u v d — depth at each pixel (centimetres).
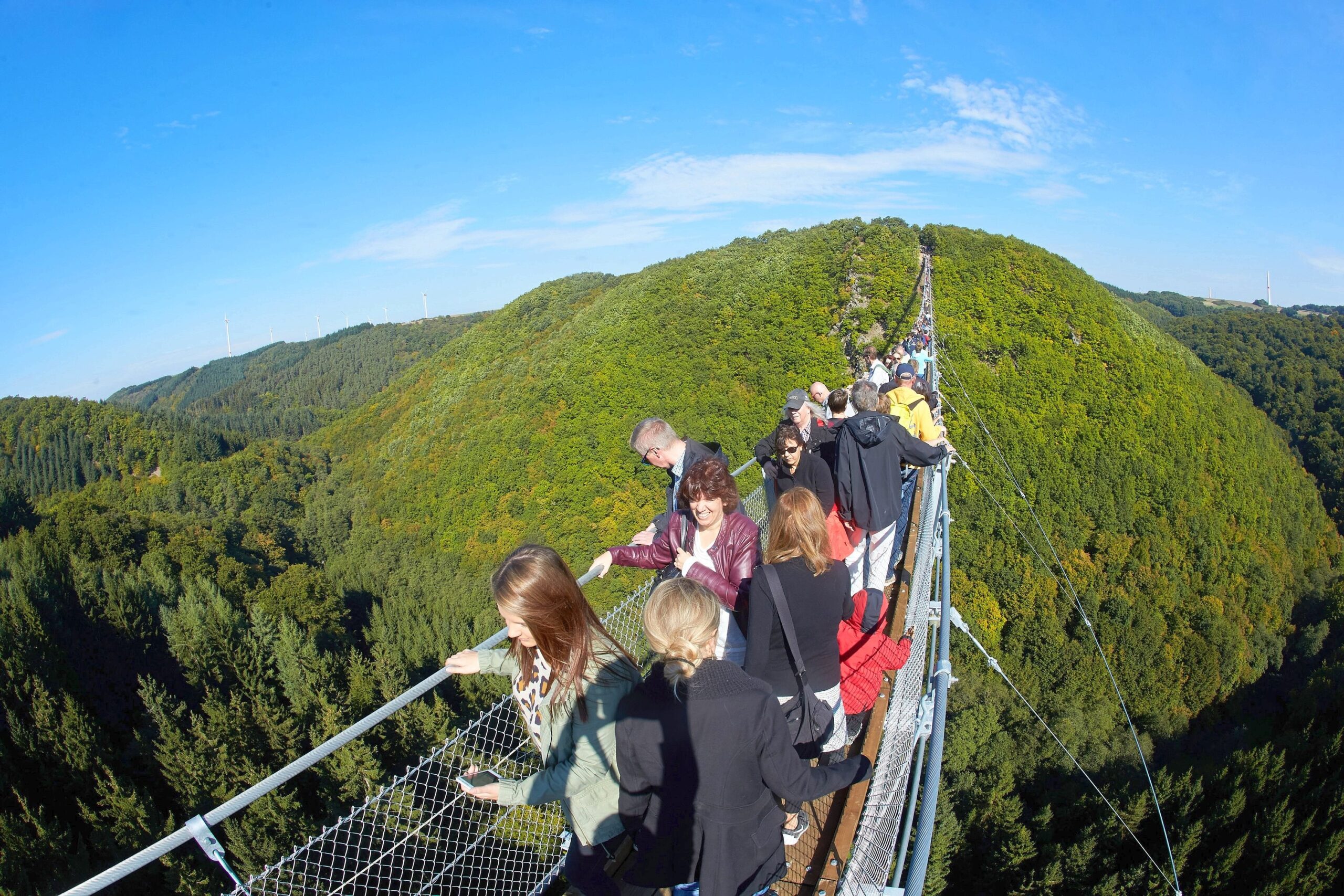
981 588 4334
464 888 287
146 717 3784
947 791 3030
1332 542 6344
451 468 7694
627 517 6300
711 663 195
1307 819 2380
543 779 215
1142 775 3198
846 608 284
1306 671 4731
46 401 10950
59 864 2506
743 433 6297
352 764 2383
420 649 4159
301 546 8356
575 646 200
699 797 190
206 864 2503
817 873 298
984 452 4706
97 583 4716
